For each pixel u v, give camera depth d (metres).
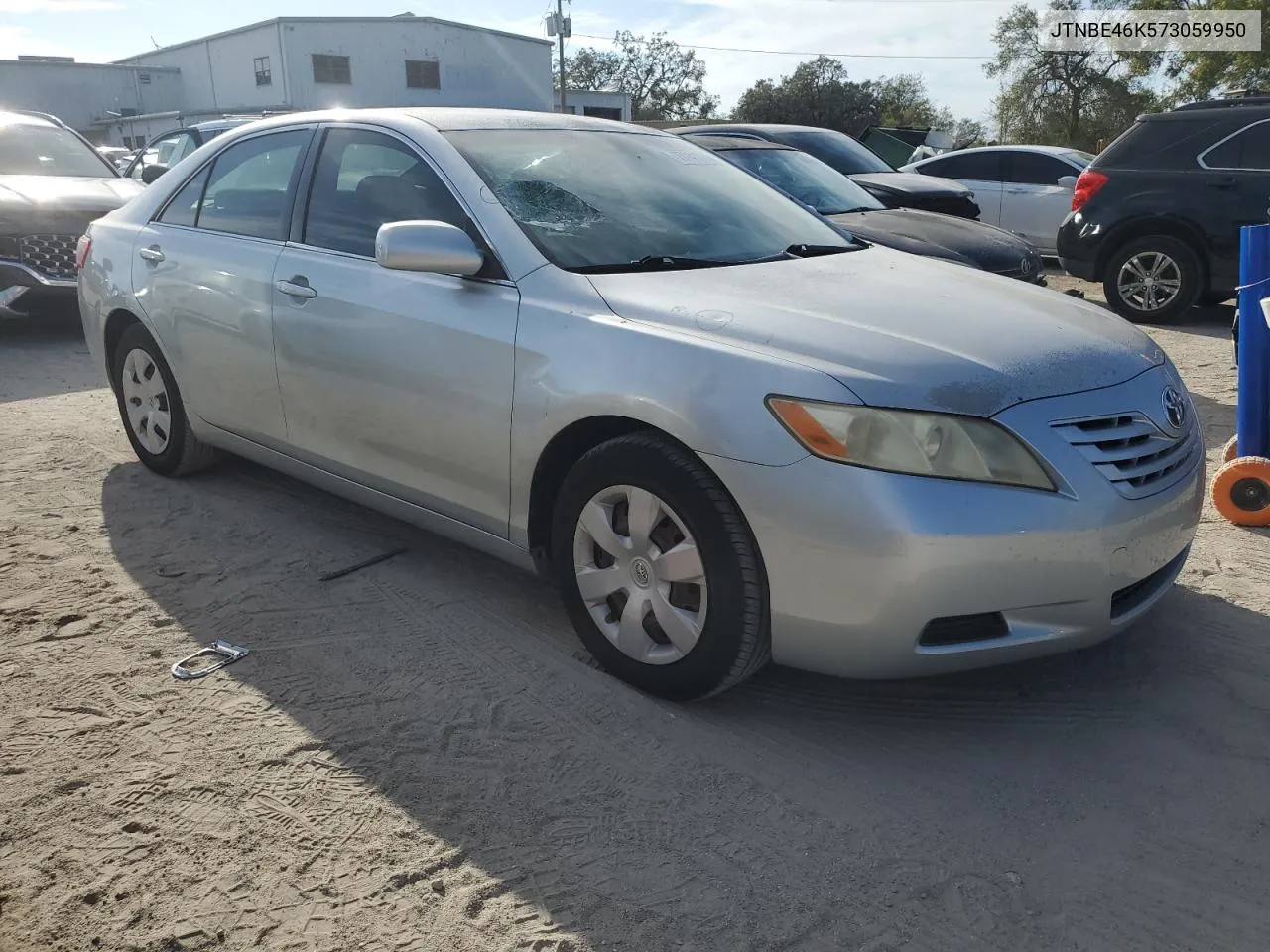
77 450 5.21
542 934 2.10
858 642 2.52
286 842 2.37
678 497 2.69
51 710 2.89
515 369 3.02
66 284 7.68
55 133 9.03
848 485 2.45
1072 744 2.75
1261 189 8.10
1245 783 2.56
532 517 3.12
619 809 2.48
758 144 8.39
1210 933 2.10
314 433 3.78
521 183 3.41
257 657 3.18
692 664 2.77
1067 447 2.55
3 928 2.11
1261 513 4.16
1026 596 2.51
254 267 3.90
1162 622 3.38
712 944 2.07
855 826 2.43
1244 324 4.20
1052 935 2.09
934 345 2.68
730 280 3.12
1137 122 8.84
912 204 8.74
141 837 2.38
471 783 2.58
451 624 3.40
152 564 3.85
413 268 3.06
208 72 40.38
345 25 36.66
